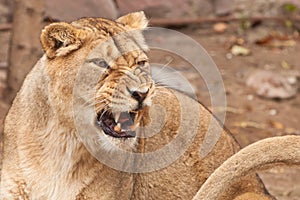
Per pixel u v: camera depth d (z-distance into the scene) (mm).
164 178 9633
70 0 18219
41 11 15656
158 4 20156
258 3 21406
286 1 21422
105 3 18438
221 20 20609
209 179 8852
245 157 8812
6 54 18250
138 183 9453
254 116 16609
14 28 15617
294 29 20906
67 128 8656
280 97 17516
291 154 8789
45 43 8516
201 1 20906
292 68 18953
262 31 20594
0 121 13844
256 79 17906
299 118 16797
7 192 8930
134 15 8953
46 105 8703
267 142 8828
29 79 9062
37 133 8875
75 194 8891
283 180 13711
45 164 8875
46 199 8883
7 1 20094
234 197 9492
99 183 8930
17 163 8953
